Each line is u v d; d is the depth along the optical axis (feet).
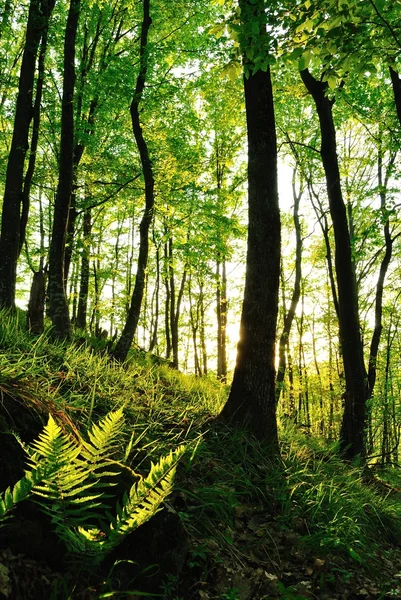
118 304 63.67
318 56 19.47
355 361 34.04
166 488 8.82
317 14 18.56
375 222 43.09
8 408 11.07
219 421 22.07
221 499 15.84
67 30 30.30
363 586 14.40
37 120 37.65
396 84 32.91
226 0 21.26
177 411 21.89
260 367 22.56
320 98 35.37
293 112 58.08
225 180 67.87
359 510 20.15
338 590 13.69
